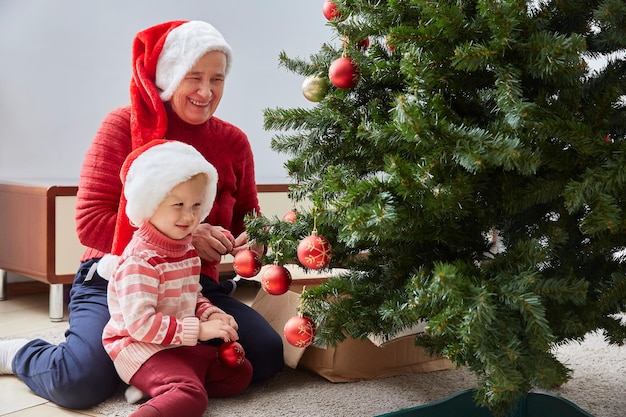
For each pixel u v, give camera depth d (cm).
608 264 111
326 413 140
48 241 214
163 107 154
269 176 289
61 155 257
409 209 101
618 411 142
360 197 101
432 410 118
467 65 97
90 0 255
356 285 118
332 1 119
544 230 107
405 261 115
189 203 138
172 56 153
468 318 89
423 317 111
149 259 137
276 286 122
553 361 97
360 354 163
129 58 264
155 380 135
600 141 96
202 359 143
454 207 101
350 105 121
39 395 148
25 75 249
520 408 118
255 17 282
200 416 132
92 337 144
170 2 267
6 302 241
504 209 110
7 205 232
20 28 247
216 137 167
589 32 109
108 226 152
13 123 248
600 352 186
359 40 122
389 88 122
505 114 97
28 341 156
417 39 104
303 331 117
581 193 93
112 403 144
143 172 135
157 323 134
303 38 293
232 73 279
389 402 147
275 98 289
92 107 260
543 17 104
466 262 108
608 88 101
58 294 217
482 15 96
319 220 112
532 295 91
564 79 99
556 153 100
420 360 171
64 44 253
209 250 154
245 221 130
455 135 96
